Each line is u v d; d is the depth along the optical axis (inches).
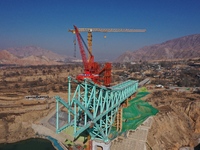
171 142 6368.1
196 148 6407.5
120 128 6117.1
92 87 4534.9
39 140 6870.1
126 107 7273.6
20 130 7224.4
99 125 5349.4
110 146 5472.4
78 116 4672.7
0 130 6948.8
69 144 6397.6
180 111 7859.3
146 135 6205.7
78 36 5762.8
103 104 4869.6
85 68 5659.5
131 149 5753.0
